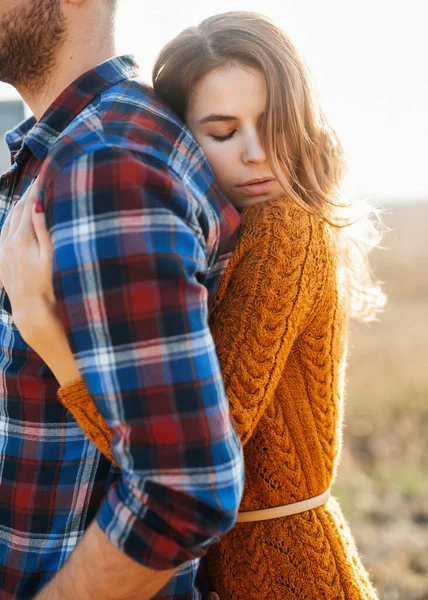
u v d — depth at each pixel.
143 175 1.07
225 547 1.37
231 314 1.26
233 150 1.38
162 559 1.02
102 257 1.03
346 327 1.53
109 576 1.05
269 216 1.32
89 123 1.18
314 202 1.39
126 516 1.03
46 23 1.32
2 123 3.70
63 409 1.25
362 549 3.51
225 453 1.05
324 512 1.37
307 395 1.35
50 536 1.26
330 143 1.47
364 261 1.76
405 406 5.59
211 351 1.08
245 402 1.21
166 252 1.04
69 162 1.09
